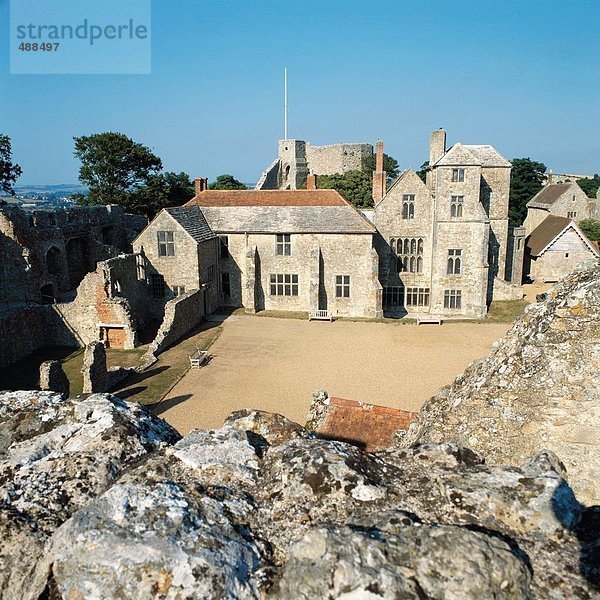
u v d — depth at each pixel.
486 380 7.68
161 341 28.48
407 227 39.91
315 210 38.81
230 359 27.25
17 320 27.69
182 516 3.77
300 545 3.45
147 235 34.81
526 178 78.56
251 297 37.91
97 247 41.50
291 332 32.84
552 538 3.82
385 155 88.56
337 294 38.09
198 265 34.78
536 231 56.53
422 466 4.70
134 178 63.88
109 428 5.14
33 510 4.18
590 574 3.49
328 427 11.92
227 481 4.45
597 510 4.11
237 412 6.25
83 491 4.42
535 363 7.24
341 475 4.26
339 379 24.41
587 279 7.36
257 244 38.12
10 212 33.03
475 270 38.41
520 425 7.26
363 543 3.35
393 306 41.28
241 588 3.35
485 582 3.15
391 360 27.34
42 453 4.88
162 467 4.61
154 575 3.34
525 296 44.75
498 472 4.45
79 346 30.19
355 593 3.08
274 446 4.98
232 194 41.47
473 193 37.84
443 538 3.38
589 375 6.94
